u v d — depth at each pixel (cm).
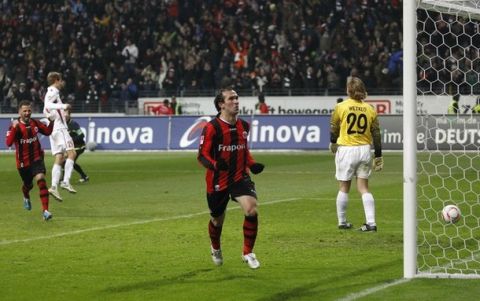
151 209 4775
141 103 11838
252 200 2819
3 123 10975
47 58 12531
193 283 2684
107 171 7575
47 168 8138
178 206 4916
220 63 11844
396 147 9488
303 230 3869
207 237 3681
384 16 11600
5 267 2983
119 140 10519
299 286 2614
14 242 3572
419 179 6316
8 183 6556
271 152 9900
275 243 3497
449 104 8469
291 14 12012
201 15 12550
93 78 12112
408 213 2719
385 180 6494
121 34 12506
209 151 2819
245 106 11475
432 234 3672
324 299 2417
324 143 9781
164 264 3028
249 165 2872
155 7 12725
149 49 12394
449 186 5722
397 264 2977
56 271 2900
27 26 12938
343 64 11194
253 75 11538
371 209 3841
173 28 12569
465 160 7775
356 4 11806
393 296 2434
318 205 4906
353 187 5903
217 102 2848
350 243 3484
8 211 4741
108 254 3247
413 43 2738
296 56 11494
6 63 12706
